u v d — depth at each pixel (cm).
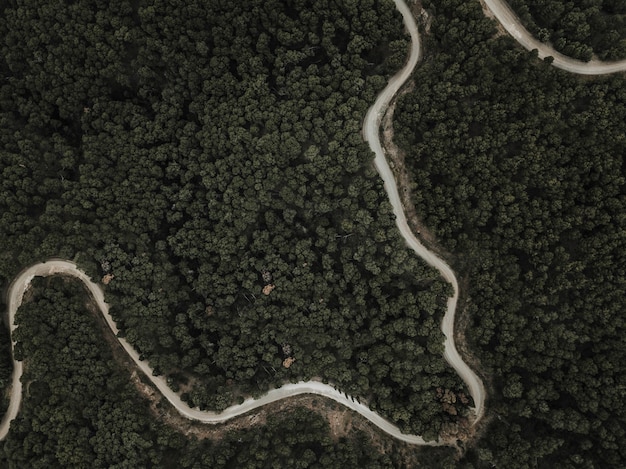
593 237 6625
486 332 7388
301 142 7606
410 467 7538
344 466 7269
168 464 7369
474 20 6750
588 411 6944
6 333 7731
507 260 7188
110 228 7862
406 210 7644
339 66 7438
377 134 7619
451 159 7100
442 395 7656
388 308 7819
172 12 7225
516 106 6619
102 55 7512
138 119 7850
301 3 7188
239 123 7619
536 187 6881
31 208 7825
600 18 6556
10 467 7125
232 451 7575
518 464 7062
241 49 7456
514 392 7244
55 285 7544
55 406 7200
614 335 6700
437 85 6969
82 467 7031
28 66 7831
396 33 7250
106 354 7606
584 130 6556
